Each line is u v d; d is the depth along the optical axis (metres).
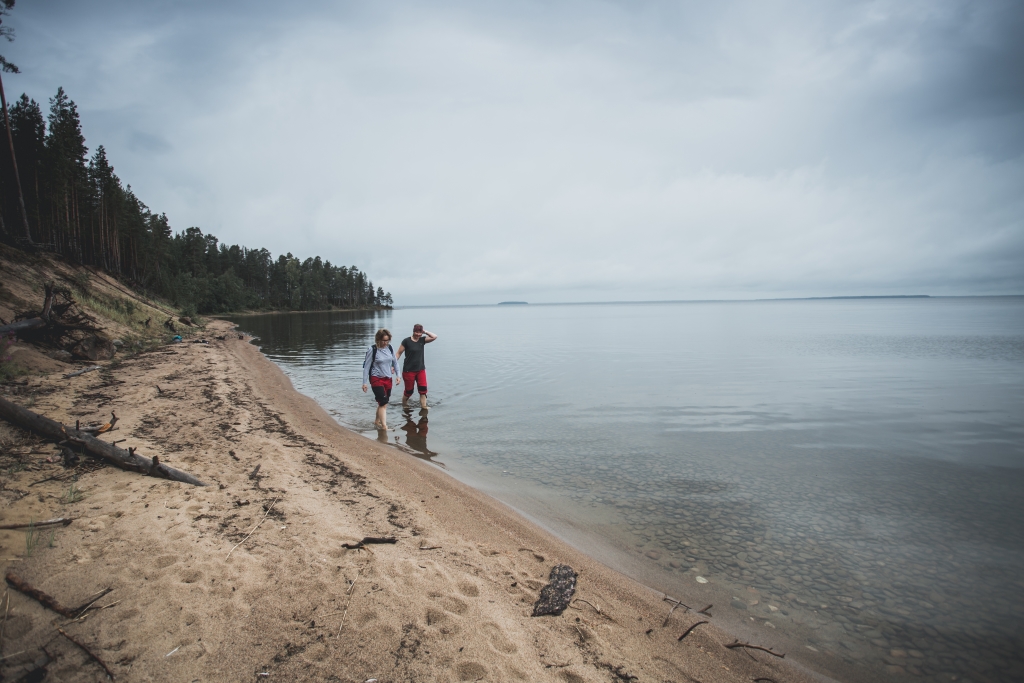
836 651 3.37
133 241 55.84
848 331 43.56
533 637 3.21
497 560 4.30
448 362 21.92
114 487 4.80
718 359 22.89
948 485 6.61
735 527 5.30
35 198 32.69
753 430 9.65
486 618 3.35
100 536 3.85
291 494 5.28
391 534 4.58
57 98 41.66
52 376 10.45
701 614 3.73
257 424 8.66
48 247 26.08
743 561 4.57
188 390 11.04
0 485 4.49
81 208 42.88
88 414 7.73
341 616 3.19
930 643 3.47
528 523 5.25
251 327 54.72
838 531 5.21
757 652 3.32
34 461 5.14
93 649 2.67
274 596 3.34
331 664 2.73
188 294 69.69
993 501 6.02
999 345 27.78
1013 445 8.58
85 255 43.09
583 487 6.48
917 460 7.73
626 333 45.28
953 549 4.84
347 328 53.38
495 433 9.31
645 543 4.89
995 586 4.18
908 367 19.25
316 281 138.50
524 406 11.88
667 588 4.08
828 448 8.41
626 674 2.96
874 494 6.28
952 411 11.40
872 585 4.20
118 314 22.81
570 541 4.88
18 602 2.96
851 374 17.59
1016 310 108.19
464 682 2.70
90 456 5.45
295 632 2.98
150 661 2.62
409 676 2.70
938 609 3.88
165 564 3.57
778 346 29.70
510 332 49.09
